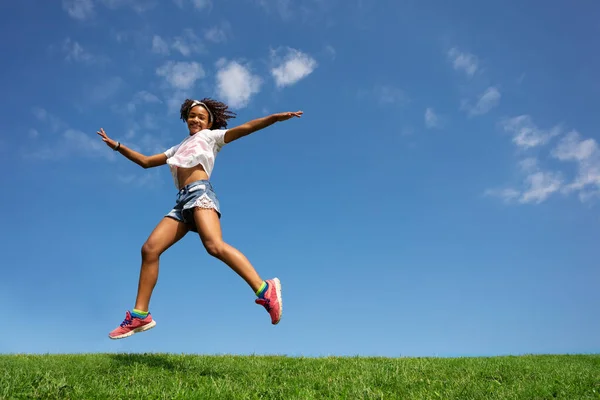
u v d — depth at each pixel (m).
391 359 7.88
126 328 4.85
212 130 5.47
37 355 7.29
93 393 3.98
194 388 4.38
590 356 9.30
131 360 6.22
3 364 5.69
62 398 3.80
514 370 6.59
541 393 4.77
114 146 5.43
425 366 6.88
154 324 4.98
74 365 5.73
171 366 5.89
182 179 5.03
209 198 4.80
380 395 4.52
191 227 4.99
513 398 4.57
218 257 4.63
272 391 4.54
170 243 4.92
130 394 4.00
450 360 7.83
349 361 7.32
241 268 4.57
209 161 5.04
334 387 4.93
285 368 6.35
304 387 4.93
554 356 9.34
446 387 5.17
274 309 4.57
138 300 4.88
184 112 5.68
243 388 4.62
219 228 4.77
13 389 3.84
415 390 4.97
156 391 4.13
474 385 5.18
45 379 4.26
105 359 6.34
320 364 6.86
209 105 5.57
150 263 4.86
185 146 5.16
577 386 5.18
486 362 7.55
